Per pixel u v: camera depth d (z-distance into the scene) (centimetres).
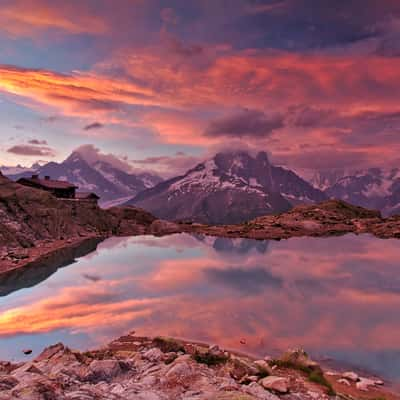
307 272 7562
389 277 7081
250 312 4675
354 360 3219
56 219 11694
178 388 1623
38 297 5341
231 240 13825
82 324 4141
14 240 9306
